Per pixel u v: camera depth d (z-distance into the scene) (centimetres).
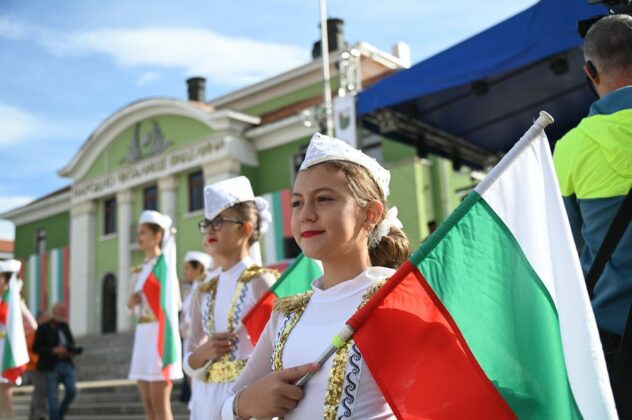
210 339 328
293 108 2241
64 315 948
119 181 2548
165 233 617
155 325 579
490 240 198
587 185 248
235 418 202
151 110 2425
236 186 367
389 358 184
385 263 224
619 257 233
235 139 2184
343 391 183
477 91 838
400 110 907
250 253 404
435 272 194
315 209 199
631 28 255
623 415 218
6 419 820
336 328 195
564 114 964
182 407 986
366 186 202
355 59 1052
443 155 1098
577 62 804
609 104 251
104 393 1347
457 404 184
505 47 661
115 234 2602
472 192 201
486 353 188
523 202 200
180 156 2309
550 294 191
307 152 208
